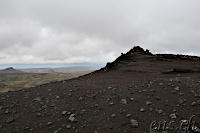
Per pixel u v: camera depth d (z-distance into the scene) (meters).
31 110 9.09
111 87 12.47
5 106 10.20
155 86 11.41
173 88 10.31
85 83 15.88
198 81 11.62
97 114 7.58
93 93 11.21
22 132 6.62
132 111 7.42
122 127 6.12
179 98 8.38
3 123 7.65
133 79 16.80
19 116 8.35
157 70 22.08
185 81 12.11
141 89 11.03
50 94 12.09
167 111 6.96
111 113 7.51
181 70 19.00
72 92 12.03
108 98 9.64
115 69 28.61
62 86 14.93
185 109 6.93
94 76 23.84
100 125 6.50
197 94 8.62
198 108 6.84
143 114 6.96
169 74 18.31
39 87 16.03
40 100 10.82
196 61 30.12
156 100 8.45
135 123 6.12
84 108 8.55
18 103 10.62
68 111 8.39
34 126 7.07
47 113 8.38
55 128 6.71
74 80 20.84
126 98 9.34
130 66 29.22
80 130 6.31
